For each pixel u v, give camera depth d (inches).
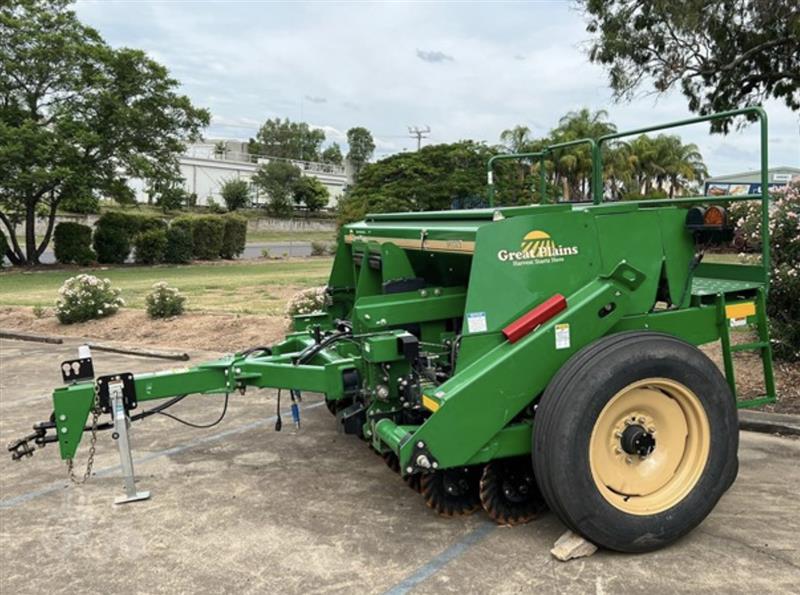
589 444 136.9
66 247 1191.6
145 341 419.5
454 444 139.7
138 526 162.9
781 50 517.3
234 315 465.4
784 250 283.1
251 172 2910.9
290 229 2608.3
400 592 130.2
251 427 242.8
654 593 127.2
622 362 137.8
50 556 149.0
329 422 247.4
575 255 147.7
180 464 205.8
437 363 171.2
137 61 1175.0
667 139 1914.4
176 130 1261.1
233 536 156.3
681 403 146.9
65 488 188.2
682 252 156.7
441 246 163.5
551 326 143.6
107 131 1169.4
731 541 147.1
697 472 146.6
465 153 978.1
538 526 155.3
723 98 535.5
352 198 1027.3
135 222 1268.5
